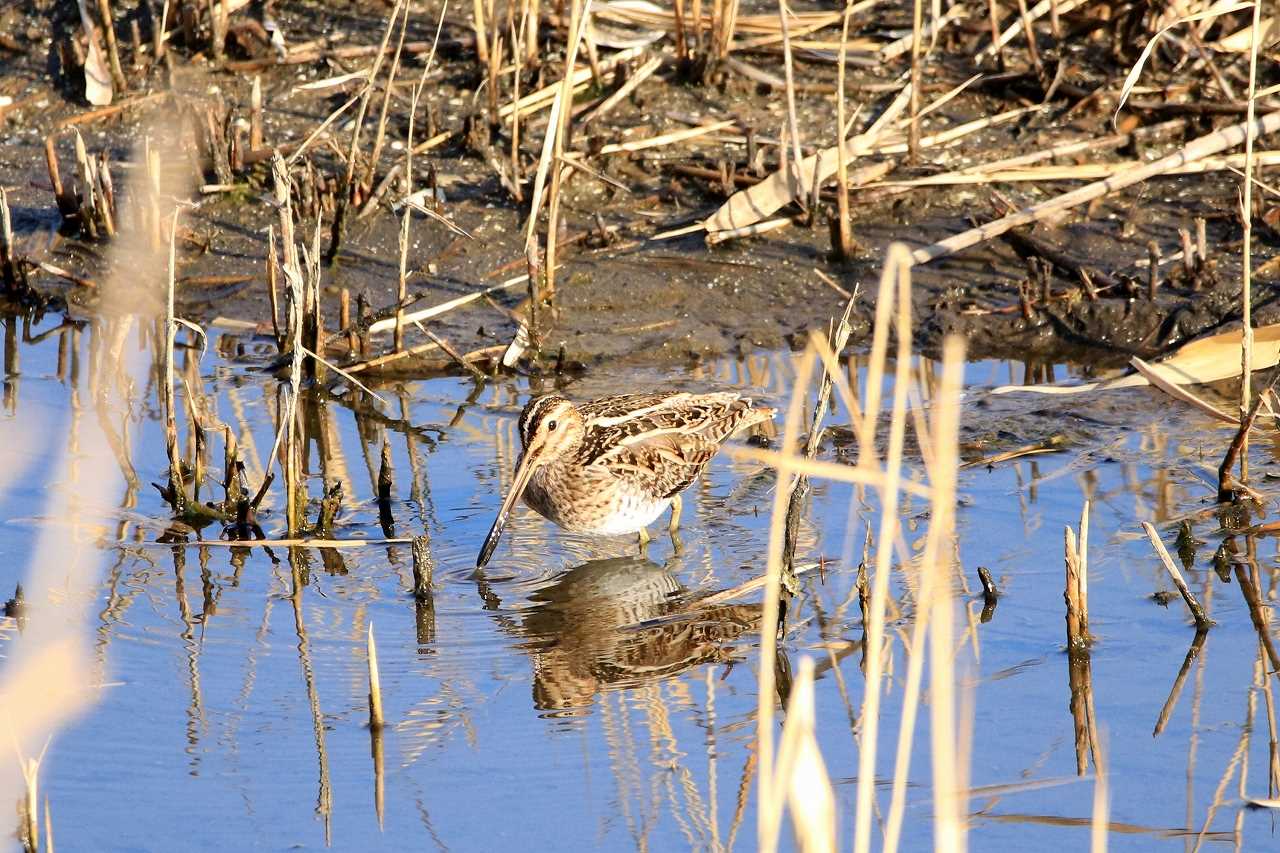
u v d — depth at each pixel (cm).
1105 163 1569
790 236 1549
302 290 1225
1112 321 1412
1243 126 1478
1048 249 1493
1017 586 1029
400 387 1390
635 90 1708
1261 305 1389
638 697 925
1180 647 952
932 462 590
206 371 1400
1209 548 1065
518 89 1569
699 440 1159
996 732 875
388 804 817
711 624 1007
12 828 793
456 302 1468
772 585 577
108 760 854
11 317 1509
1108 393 1320
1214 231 1497
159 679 937
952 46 1745
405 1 1662
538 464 1113
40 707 456
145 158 1512
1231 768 832
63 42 1759
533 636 998
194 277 1529
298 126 1681
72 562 1070
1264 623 972
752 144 1576
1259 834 776
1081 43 1723
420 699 921
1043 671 933
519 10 1756
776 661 957
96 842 784
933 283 1488
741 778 838
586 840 785
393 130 1677
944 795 582
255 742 874
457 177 1622
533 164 1617
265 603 1033
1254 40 1051
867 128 1639
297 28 1812
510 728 890
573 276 1511
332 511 1130
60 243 1576
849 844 784
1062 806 807
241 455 1250
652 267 1521
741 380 1371
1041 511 1129
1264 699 895
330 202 1575
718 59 1708
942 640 580
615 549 1138
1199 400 1144
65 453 1224
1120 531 1093
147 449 1247
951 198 1567
